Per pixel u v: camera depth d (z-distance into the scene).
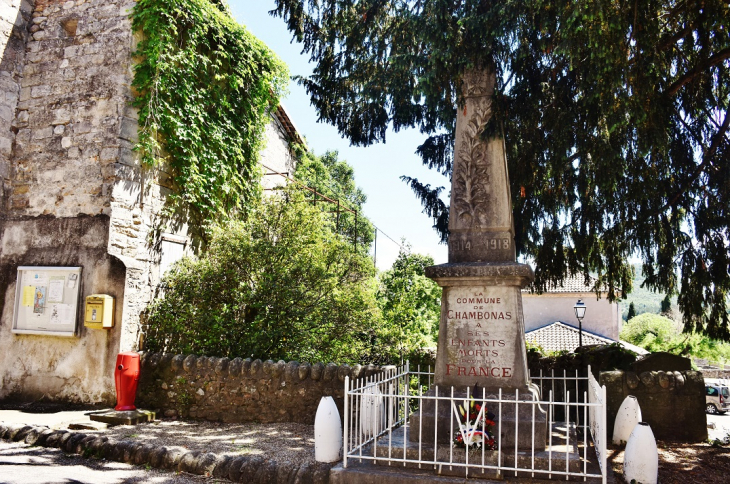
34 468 5.85
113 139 9.23
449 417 5.95
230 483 5.66
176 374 8.51
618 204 8.81
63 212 9.41
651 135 6.97
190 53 9.99
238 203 11.37
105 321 8.60
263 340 8.84
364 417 6.25
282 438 7.03
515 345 6.00
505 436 5.76
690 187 8.60
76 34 9.88
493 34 6.26
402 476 5.23
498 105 6.51
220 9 11.24
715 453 6.89
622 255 9.31
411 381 8.84
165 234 9.91
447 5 6.44
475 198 6.42
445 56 6.29
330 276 9.71
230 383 8.25
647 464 5.28
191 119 10.08
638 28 6.41
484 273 6.02
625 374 7.80
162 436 7.08
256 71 11.64
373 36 8.41
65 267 9.12
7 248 9.74
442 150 9.73
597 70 6.15
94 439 6.57
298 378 8.02
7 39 9.91
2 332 9.52
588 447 6.37
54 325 9.11
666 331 30.84
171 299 9.41
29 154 9.86
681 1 7.60
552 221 9.22
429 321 15.22
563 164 7.41
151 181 9.70
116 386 8.20
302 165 17.73
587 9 5.70
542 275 9.34
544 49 6.61
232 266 9.52
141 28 9.55
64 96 9.76
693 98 8.25
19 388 9.22
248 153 11.62
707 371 32.56
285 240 9.64
